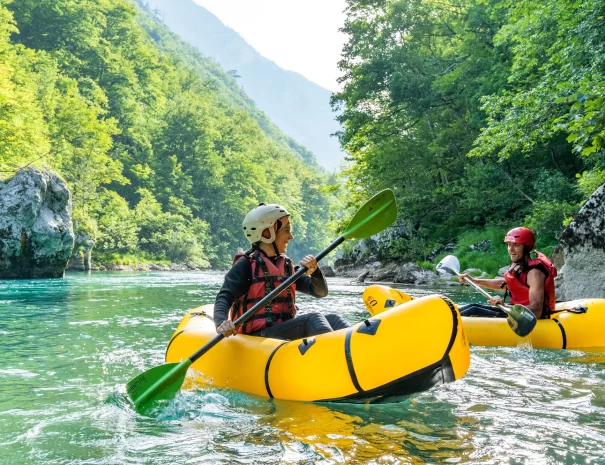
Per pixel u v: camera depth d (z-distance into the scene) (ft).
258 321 10.98
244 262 10.98
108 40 223.30
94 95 175.63
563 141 61.62
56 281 53.06
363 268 72.49
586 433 7.72
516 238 15.48
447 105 80.64
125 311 24.89
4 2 168.86
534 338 14.75
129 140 196.54
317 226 294.87
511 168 67.10
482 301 29.43
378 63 79.51
